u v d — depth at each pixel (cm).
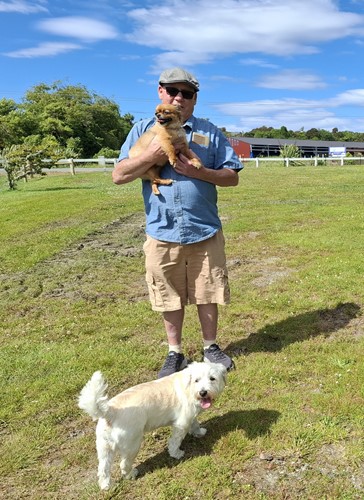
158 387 325
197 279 445
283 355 476
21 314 638
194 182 425
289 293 655
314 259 815
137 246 996
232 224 1156
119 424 295
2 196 1984
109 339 539
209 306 455
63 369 467
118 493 302
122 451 300
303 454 324
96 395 283
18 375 461
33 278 792
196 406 329
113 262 870
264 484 302
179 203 424
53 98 6856
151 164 415
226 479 308
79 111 6675
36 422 384
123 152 450
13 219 1355
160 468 324
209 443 347
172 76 419
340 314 578
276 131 12900
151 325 580
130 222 1271
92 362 480
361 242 905
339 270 737
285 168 3162
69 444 356
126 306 646
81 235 1105
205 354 462
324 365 446
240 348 502
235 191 1803
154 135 417
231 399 400
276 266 797
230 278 744
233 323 568
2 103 6550
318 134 13462
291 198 1578
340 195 1609
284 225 1121
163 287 444
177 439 330
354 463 313
